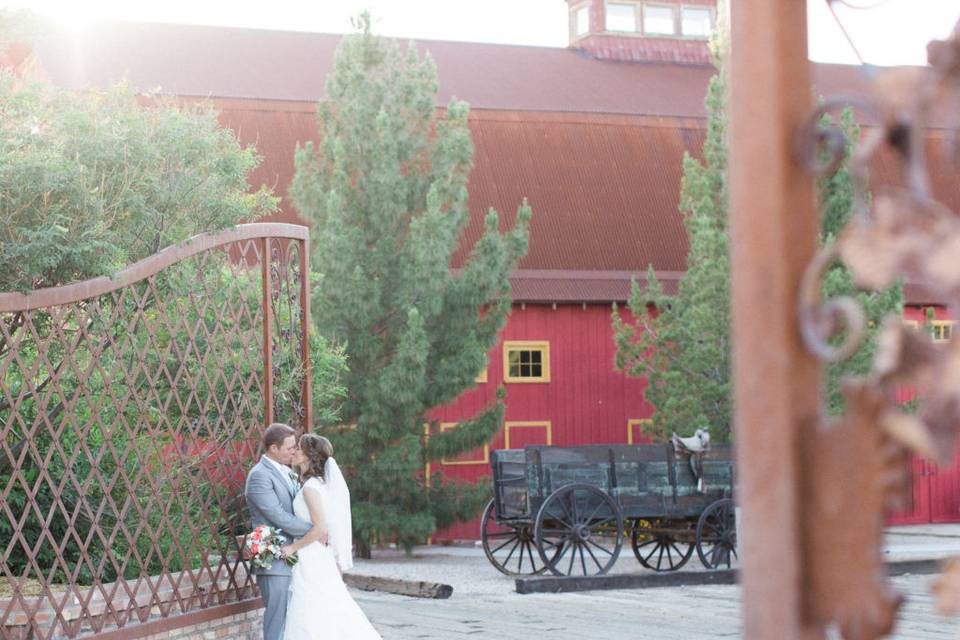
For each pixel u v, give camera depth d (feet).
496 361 83.20
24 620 21.86
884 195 3.91
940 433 3.81
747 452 4.66
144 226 27.35
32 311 23.86
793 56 4.69
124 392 29.73
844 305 4.28
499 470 56.54
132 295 25.99
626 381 85.76
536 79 102.78
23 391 22.09
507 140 92.73
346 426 62.49
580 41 109.91
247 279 31.48
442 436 64.03
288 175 83.35
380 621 41.22
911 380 3.88
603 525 57.52
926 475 87.35
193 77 89.15
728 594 49.57
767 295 4.62
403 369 60.80
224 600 26.89
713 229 68.64
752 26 4.70
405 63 67.21
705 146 70.79
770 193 4.64
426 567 60.90
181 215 28.04
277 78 91.86
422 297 63.31
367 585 52.08
